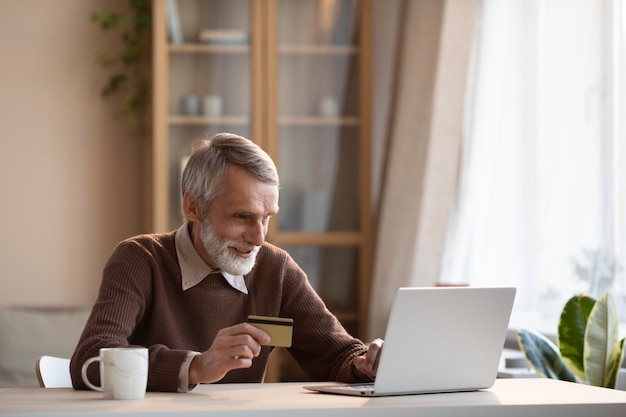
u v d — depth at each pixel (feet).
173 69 15.87
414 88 14.78
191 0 15.96
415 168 14.64
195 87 15.93
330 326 8.30
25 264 16.78
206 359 6.38
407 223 14.69
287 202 16.14
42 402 5.91
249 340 6.28
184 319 7.95
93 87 17.03
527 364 10.36
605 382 8.89
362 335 16.10
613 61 11.48
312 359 8.31
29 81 16.84
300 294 8.47
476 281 13.58
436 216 14.02
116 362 6.04
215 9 16.03
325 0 16.26
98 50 17.03
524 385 7.21
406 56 15.02
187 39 15.93
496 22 13.57
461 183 14.01
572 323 9.31
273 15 16.11
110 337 7.00
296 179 16.16
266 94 16.07
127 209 17.08
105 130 17.04
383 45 17.06
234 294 8.13
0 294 16.67
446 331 6.51
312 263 16.16
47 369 7.61
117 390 6.04
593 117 11.72
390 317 6.23
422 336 6.40
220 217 7.50
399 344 6.30
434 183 14.01
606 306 8.98
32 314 13.21
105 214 17.02
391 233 15.01
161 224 15.69
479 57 13.80
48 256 16.85
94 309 7.39
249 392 6.56
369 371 7.39
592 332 8.95
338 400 6.06
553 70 12.44
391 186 15.10
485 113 13.65
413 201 14.62
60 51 16.94
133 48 16.92
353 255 16.26
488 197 13.52
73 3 16.98
